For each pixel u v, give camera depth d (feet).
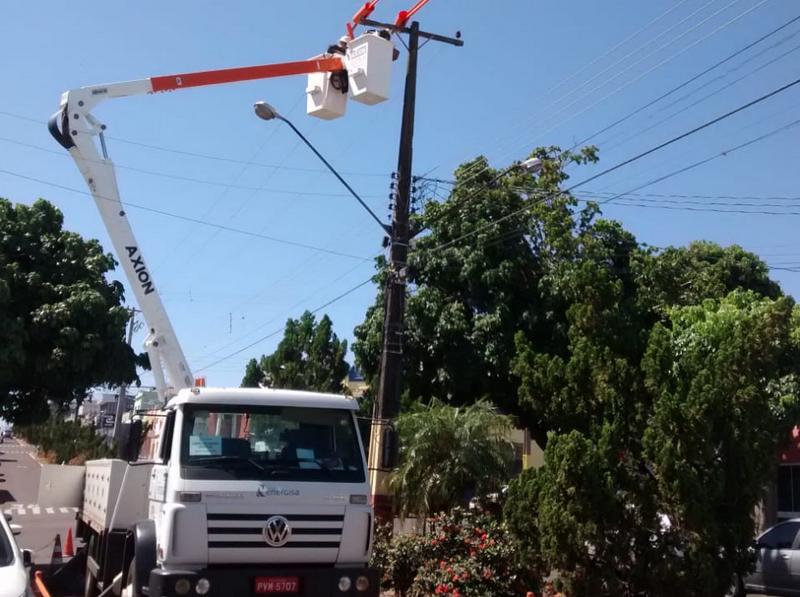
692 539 30.86
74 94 37.50
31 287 52.65
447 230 68.59
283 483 28.12
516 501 34.65
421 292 67.41
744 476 32.12
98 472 40.98
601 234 71.10
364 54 40.55
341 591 27.84
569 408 35.76
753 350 40.34
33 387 53.67
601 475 31.71
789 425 51.03
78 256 55.31
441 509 43.01
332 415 30.50
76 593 42.11
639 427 33.81
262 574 27.09
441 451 43.75
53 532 70.90
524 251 68.54
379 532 42.27
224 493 27.35
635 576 31.63
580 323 38.52
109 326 53.31
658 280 67.46
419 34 52.37
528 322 65.26
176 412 29.22
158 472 29.48
